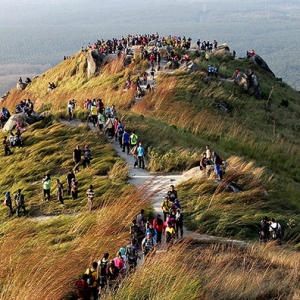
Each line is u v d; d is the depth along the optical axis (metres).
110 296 16.05
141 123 38.19
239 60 66.62
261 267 18.81
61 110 41.00
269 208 25.20
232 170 28.25
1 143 35.34
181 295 15.79
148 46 64.81
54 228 22.78
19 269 18.34
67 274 17.69
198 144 37.34
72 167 30.84
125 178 28.55
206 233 22.25
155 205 24.44
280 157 41.44
